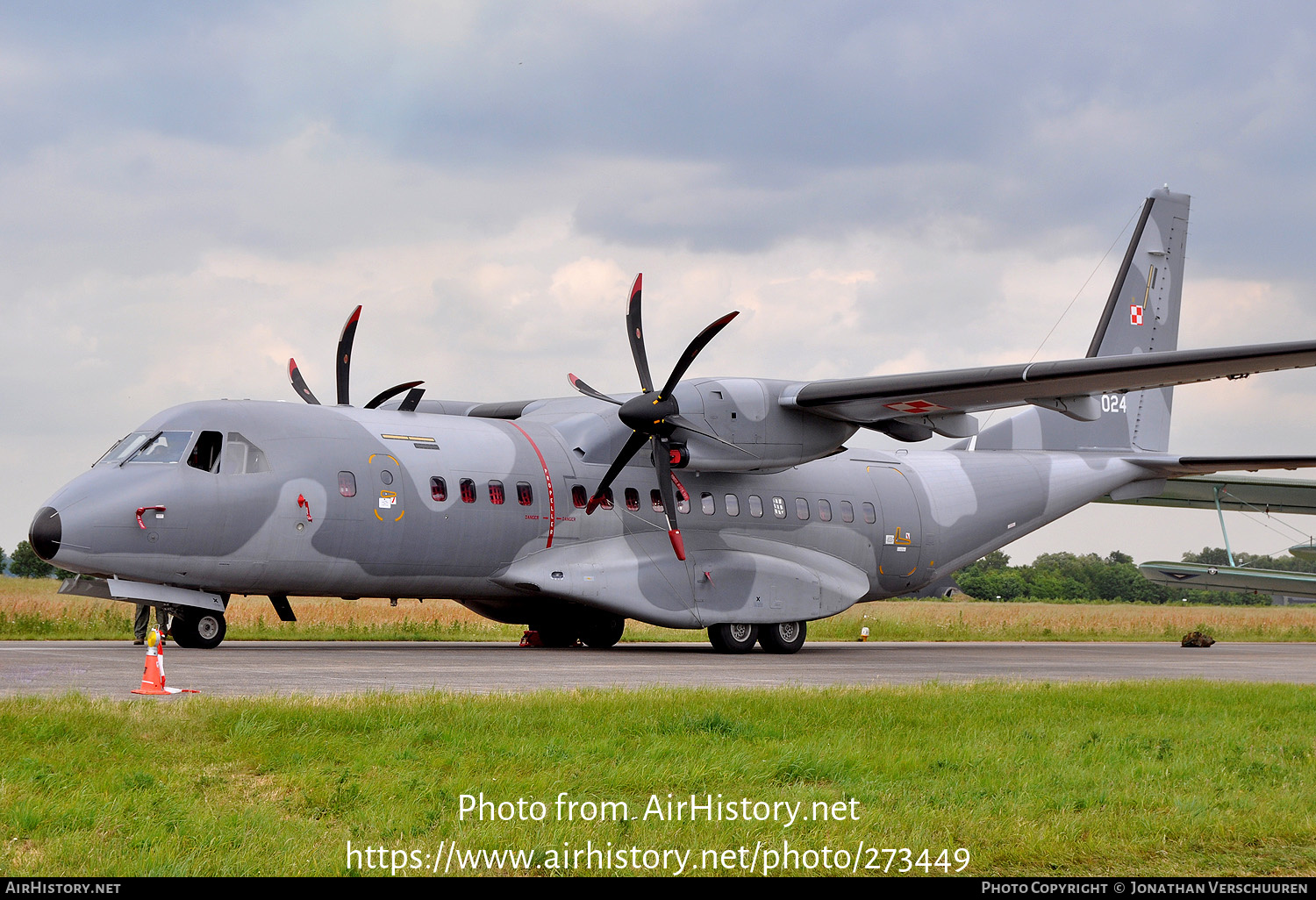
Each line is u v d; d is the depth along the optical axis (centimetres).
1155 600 13400
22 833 881
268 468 2345
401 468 2494
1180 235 3600
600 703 1484
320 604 5209
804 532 3064
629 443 2625
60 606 3697
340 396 2648
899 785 1129
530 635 3080
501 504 2608
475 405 3250
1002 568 14300
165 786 1007
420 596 2633
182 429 2328
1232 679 2300
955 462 3428
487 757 1160
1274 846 970
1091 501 3597
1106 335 3469
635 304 2722
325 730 1250
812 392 2753
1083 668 2588
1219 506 4078
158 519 2223
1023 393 2633
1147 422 3688
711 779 1128
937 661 2748
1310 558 4731
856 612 6041
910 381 2625
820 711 1504
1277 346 2309
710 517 2914
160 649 1527
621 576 2730
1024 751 1305
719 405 2711
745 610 2866
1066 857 924
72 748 1105
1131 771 1216
